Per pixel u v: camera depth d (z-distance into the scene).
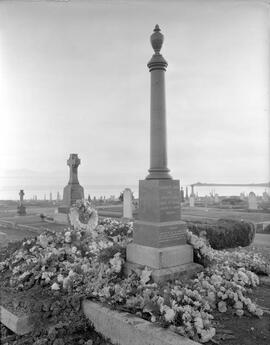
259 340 3.39
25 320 4.07
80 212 9.62
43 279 5.22
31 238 7.23
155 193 5.18
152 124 5.46
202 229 9.12
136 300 3.97
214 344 3.29
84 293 4.43
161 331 3.36
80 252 6.17
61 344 3.70
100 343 3.76
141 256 5.11
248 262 6.54
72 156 14.93
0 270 6.11
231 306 4.30
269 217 15.54
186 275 4.96
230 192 26.73
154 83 5.46
